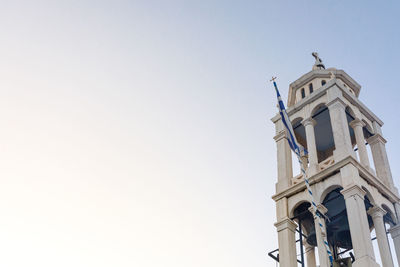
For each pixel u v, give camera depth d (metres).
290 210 40.56
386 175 43.16
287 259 37.50
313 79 49.09
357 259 33.59
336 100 43.94
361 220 35.22
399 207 41.12
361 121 44.88
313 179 40.44
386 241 36.53
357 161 39.25
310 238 41.06
